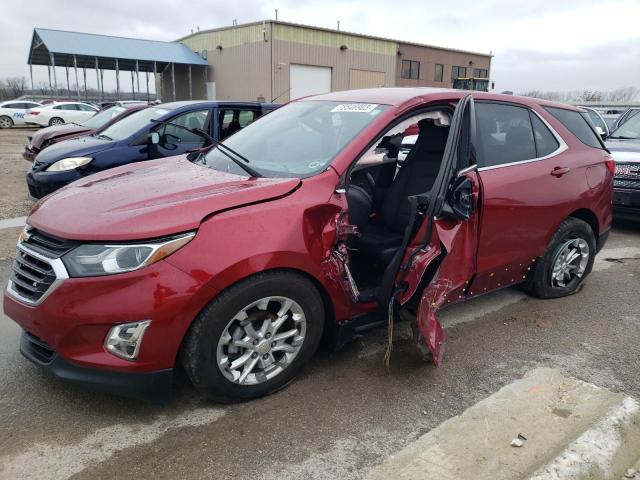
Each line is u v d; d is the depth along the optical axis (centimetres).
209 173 337
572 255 455
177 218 259
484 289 390
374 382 321
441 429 275
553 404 299
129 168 380
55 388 306
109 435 268
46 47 3294
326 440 268
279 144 357
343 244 308
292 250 279
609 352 367
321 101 396
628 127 834
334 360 346
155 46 3656
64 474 242
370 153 443
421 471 245
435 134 384
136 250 249
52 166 680
